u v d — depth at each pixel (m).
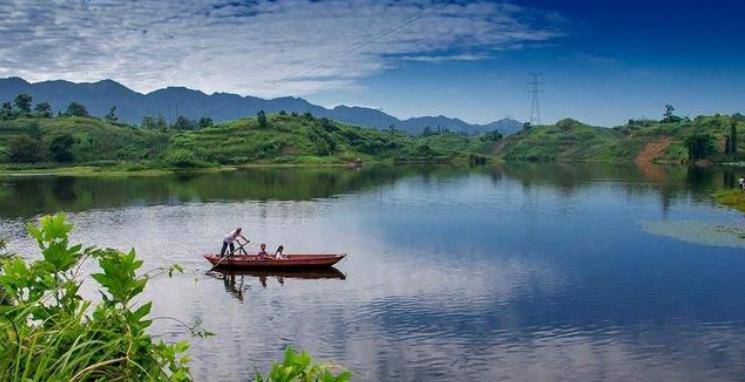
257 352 20.45
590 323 23.91
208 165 154.75
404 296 28.42
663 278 31.80
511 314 25.23
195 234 47.94
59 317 3.50
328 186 97.69
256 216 59.16
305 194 83.44
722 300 27.33
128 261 3.86
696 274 32.69
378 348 21.05
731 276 32.16
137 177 120.31
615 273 33.06
